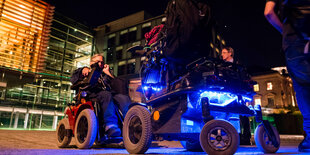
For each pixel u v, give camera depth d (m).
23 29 15.64
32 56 16.30
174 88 2.39
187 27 2.35
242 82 2.36
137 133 2.49
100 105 3.32
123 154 2.36
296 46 1.43
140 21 30.86
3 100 15.91
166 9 2.54
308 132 2.26
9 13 15.23
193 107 2.21
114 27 32.97
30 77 16.98
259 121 2.55
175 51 2.41
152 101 2.52
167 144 4.58
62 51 23.52
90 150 2.86
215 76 2.13
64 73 22.94
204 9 2.44
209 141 1.93
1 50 14.79
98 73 3.50
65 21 24.30
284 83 36.78
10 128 16.52
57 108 20.34
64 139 3.46
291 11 1.47
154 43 2.77
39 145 3.73
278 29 1.73
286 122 27.72
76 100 3.71
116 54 31.44
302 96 1.73
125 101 3.49
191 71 2.21
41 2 16.84
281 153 2.54
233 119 2.67
